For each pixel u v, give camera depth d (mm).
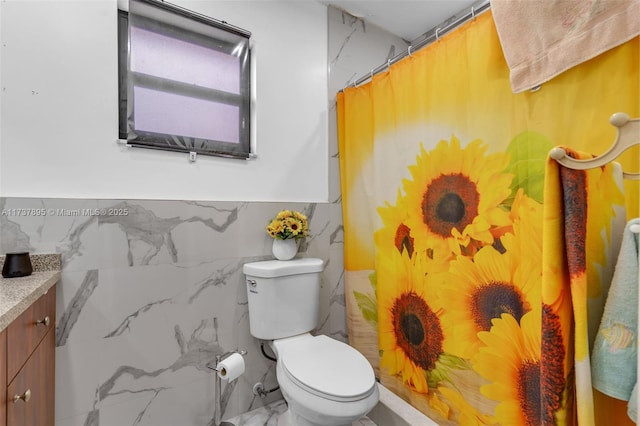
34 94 1232
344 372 1246
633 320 732
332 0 1971
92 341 1299
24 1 1226
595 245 836
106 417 1320
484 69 1206
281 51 1847
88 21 1338
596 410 850
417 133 1495
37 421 1010
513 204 1133
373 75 1755
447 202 1368
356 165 1874
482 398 1247
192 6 1586
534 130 1063
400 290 1626
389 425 1541
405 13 2102
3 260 1146
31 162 1222
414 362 1548
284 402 1748
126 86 1416
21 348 868
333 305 1975
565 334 792
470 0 1973
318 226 1929
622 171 833
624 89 859
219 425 1476
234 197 1672
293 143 1869
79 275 1280
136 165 1425
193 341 1517
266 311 1522
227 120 1673
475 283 1269
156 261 1438
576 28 933
